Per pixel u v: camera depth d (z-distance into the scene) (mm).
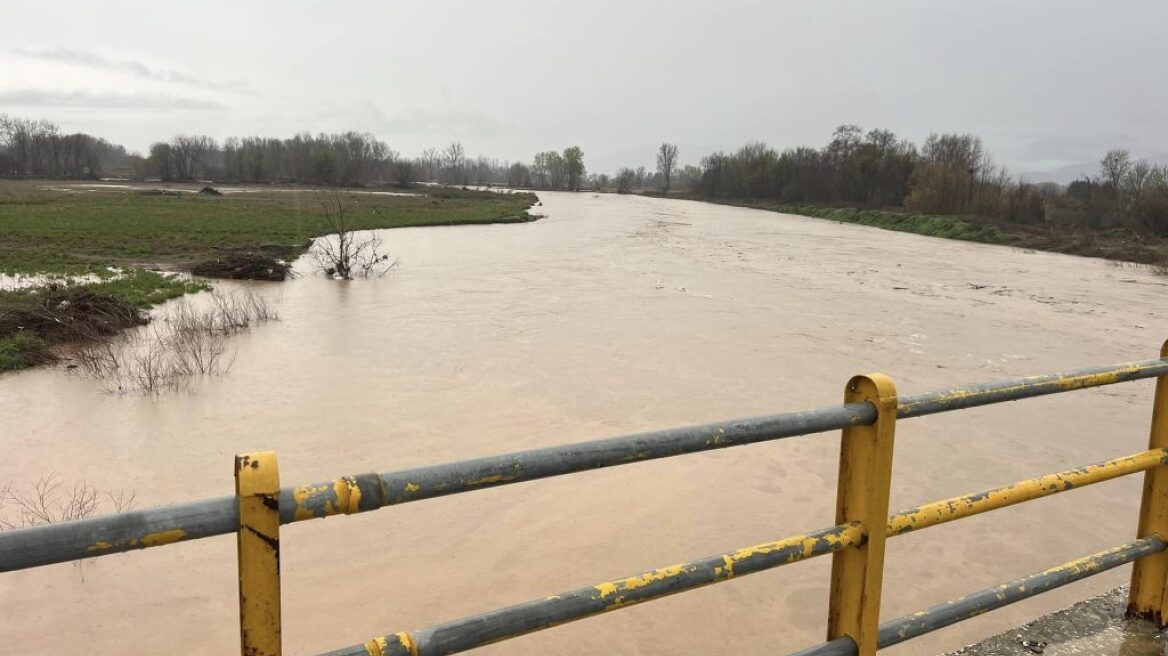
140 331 12445
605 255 25875
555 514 5875
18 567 1006
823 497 6258
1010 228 38250
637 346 11625
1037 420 8500
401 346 11469
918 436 7863
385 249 26969
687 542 5457
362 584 4852
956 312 15703
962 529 5812
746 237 36188
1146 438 7980
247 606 1153
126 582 4805
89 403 8500
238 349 11188
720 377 9883
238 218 37844
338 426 7770
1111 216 39000
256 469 1127
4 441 7285
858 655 1778
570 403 8641
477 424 7879
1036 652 2332
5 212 37469
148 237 27703
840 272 22359
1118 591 2703
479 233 35094
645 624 4516
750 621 4562
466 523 5707
